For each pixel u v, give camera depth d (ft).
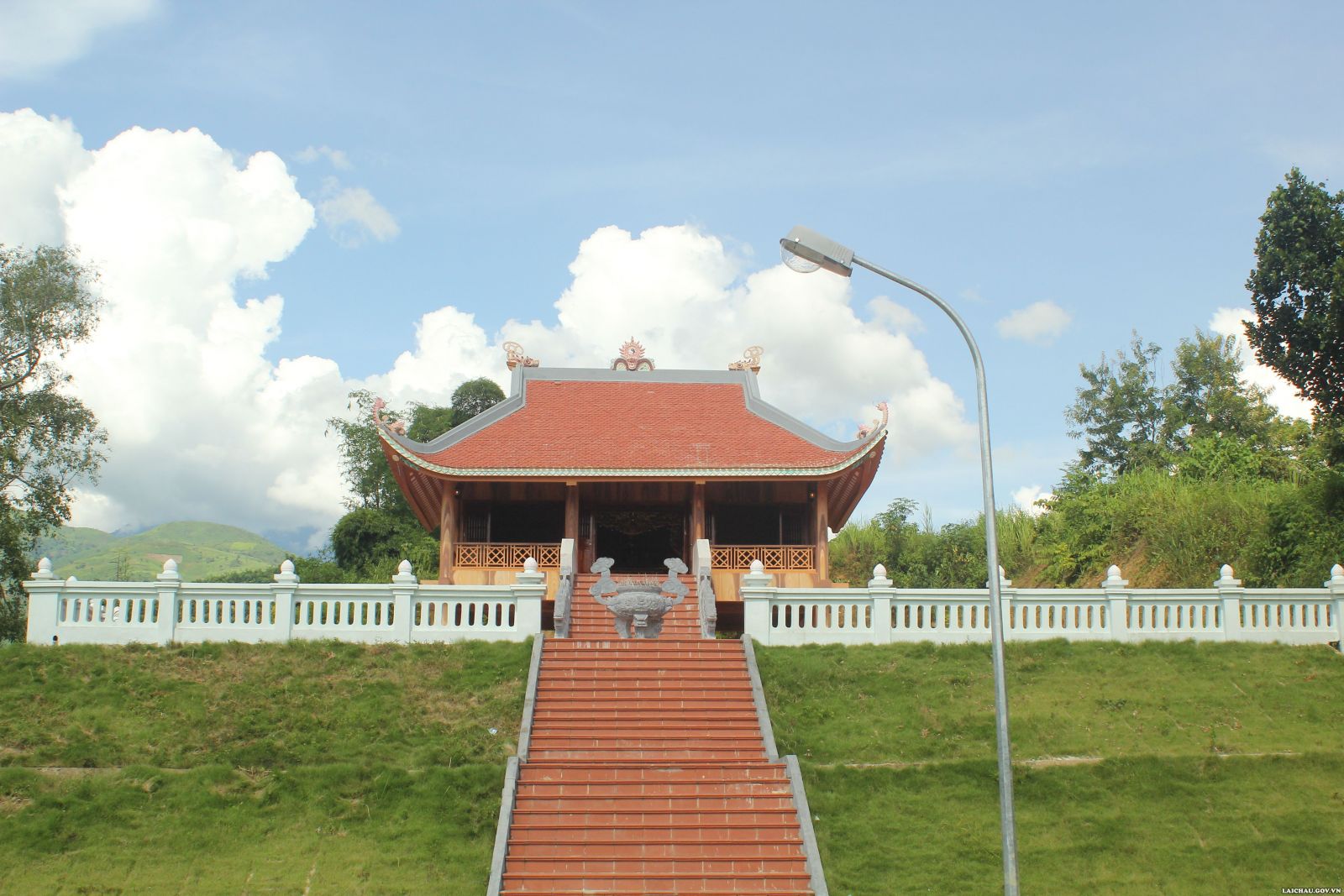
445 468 111.75
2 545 137.80
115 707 78.33
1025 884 64.13
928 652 90.17
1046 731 78.74
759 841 66.23
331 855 64.85
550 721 78.02
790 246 60.49
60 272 140.97
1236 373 187.93
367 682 82.79
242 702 79.66
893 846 66.90
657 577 108.68
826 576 116.67
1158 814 70.44
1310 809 70.95
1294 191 113.29
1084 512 148.05
